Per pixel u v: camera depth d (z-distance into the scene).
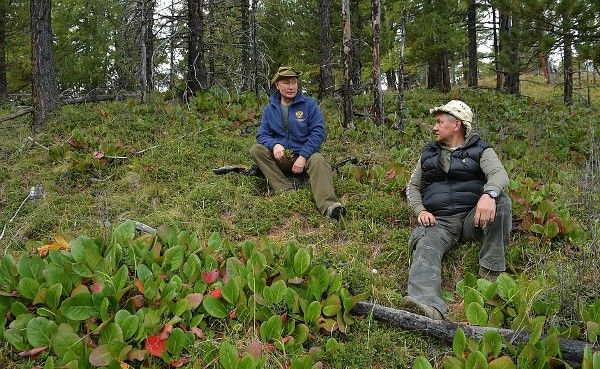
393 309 2.85
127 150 5.90
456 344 2.47
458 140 3.68
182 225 4.20
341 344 2.60
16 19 14.30
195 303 2.75
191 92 9.31
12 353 2.54
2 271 2.89
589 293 2.96
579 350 2.41
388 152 6.40
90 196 4.95
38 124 7.43
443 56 15.16
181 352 2.55
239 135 7.05
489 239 3.30
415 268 3.16
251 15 10.64
